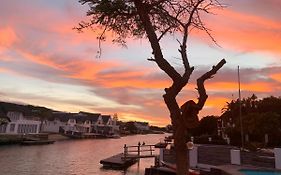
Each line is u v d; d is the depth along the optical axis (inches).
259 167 829.8
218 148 1183.6
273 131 1836.9
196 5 237.5
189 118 205.2
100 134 5265.8
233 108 2630.4
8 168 1441.9
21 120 3228.3
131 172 1385.3
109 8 244.4
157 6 245.4
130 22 271.9
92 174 1338.6
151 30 222.8
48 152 2226.9
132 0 232.4
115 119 6855.3
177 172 203.3
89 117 5669.3
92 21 263.4
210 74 217.3
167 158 1084.5
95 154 2265.0
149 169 1011.9
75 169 1481.3
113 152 2486.5
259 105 2519.7
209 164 943.7
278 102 2460.6
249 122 1934.1
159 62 215.0
